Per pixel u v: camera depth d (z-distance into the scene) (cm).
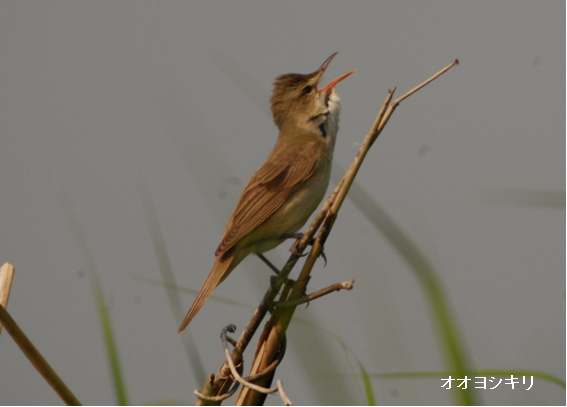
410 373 438
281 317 523
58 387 441
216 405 502
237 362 527
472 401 412
